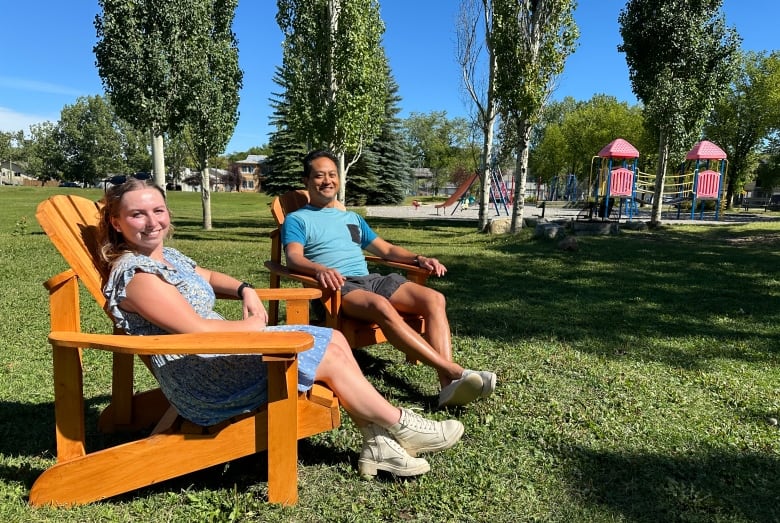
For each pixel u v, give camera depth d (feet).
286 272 10.99
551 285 21.79
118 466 6.31
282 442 6.50
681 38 45.24
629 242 37.37
